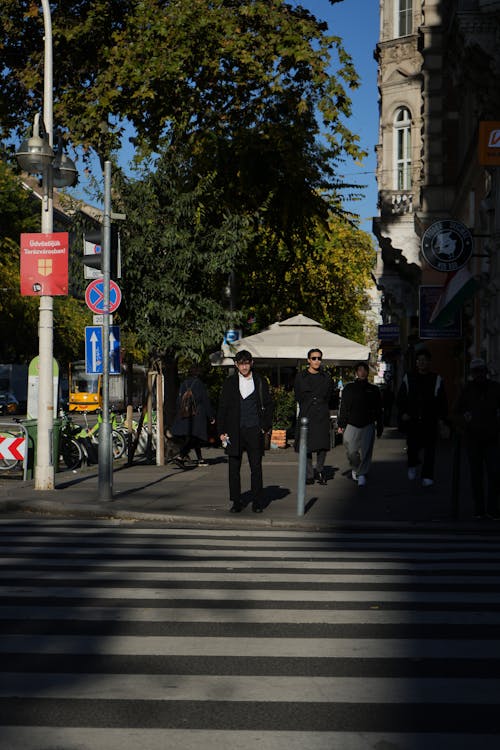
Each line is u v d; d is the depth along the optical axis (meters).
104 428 13.88
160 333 20.08
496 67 21.77
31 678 5.32
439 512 12.92
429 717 4.70
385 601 7.41
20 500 13.74
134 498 14.21
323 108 21.66
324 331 27.16
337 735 4.43
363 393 15.69
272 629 6.50
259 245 27.44
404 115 37.50
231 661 5.70
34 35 23.05
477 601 7.42
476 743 4.33
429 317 27.61
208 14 21.48
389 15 37.88
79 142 21.75
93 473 18.67
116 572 8.56
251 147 22.30
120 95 21.55
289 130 22.34
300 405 16.47
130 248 19.89
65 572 8.55
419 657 5.81
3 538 10.76
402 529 11.77
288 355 26.11
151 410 21.30
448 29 30.88
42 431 15.41
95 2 22.20
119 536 10.98
